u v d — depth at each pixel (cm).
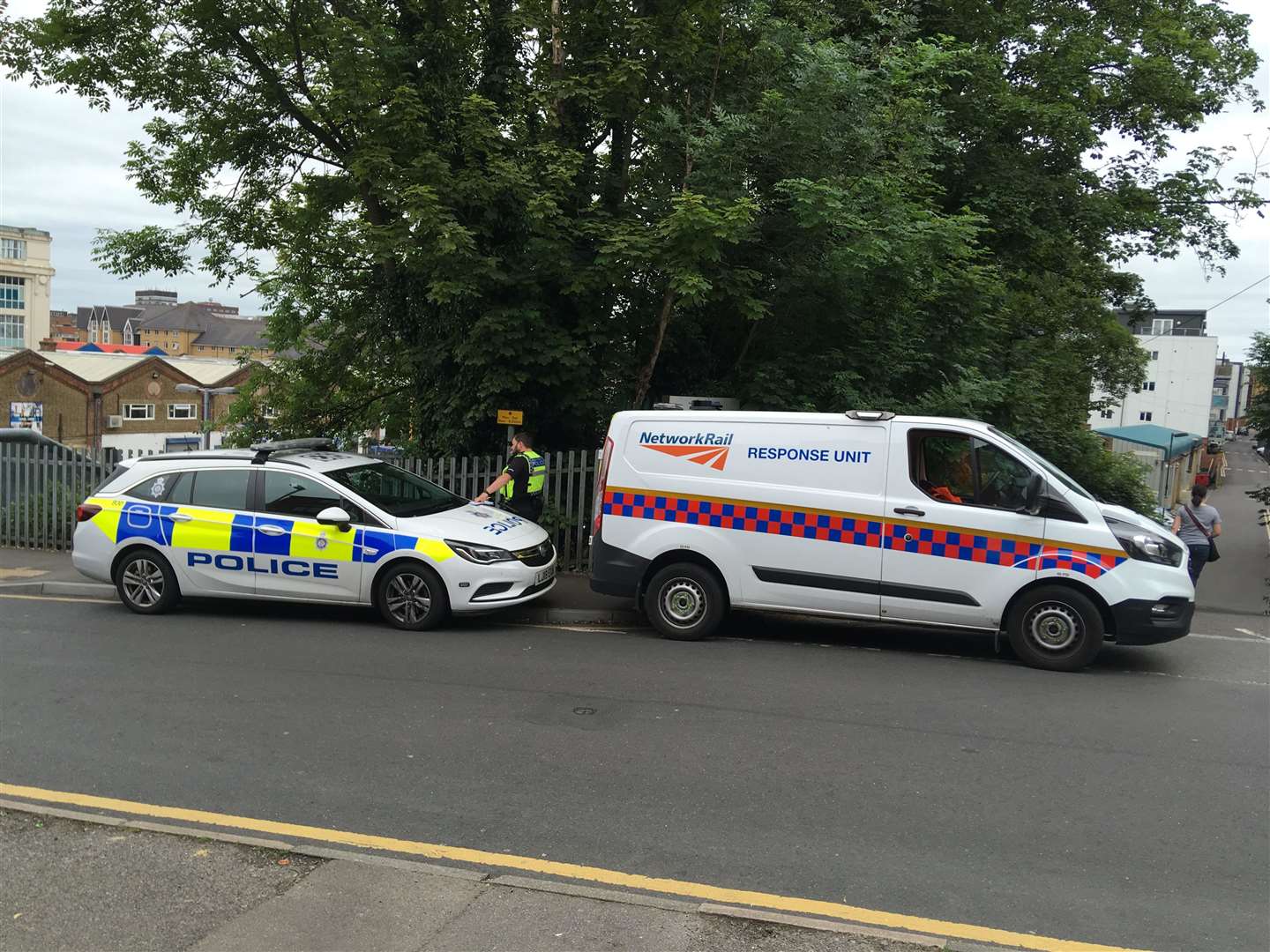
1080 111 1736
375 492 905
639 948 329
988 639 851
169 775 499
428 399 1282
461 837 426
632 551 840
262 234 1595
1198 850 422
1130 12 1878
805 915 359
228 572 888
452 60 1221
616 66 1143
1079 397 2272
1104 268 2239
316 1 1242
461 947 329
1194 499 1122
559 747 543
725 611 831
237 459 916
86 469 1288
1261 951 339
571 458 1152
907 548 766
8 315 10562
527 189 1073
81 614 919
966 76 1512
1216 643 871
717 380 1277
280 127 1418
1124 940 346
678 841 425
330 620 895
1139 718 613
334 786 484
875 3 1405
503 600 846
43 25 1257
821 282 1138
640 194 1174
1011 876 395
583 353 1143
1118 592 715
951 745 556
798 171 1113
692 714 607
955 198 1647
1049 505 736
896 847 421
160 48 1323
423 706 620
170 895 366
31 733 563
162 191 1559
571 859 405
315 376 1773
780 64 1178
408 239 1055
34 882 377
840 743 556
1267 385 2042
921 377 1280
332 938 335
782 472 804
